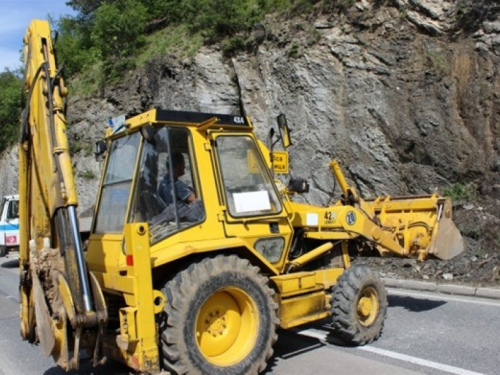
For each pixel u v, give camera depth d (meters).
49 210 5.16
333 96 13.97
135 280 4.66
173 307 4.75
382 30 13.58
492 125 11.76
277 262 5.94
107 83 22.59
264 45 15.79
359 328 6.21
